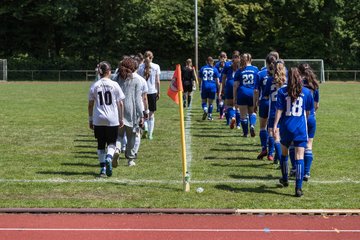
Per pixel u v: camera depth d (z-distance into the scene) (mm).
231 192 12133
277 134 14805
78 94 42719
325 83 63875
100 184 12828
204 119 26203
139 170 14461
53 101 35750
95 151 17453
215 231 9602
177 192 12086
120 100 13750
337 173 14141
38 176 13680
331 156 16562
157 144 18859
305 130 11969
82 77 72500
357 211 10625
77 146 18375
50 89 49625
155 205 11031
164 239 9203
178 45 78312
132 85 14680
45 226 9844
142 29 77312
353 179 13477
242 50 79000
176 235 9391
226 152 17312
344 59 75938
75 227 9789
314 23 76750
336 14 74062
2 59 70750
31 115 27391
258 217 10438
